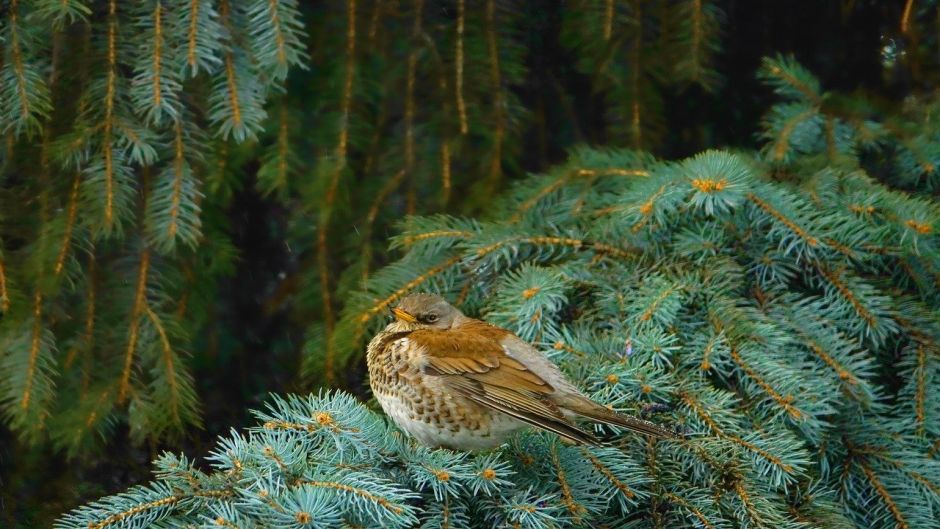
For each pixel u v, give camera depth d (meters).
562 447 7.95
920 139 11.17
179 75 9.45
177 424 10.07
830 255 9.66
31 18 9.31
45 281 9.73
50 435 9.90
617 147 11.48
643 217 9.60
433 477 7.27
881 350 9.70
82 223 9.82
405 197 11.09
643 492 7.69
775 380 8.55
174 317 10.34
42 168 9.84
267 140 10.70
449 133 11.09
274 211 12.62
